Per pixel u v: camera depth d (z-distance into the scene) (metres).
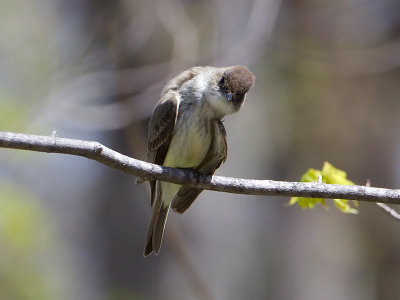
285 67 14.70
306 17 14.55
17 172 14.75
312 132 14.73
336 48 15.15
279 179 14.73
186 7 14.12
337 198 7.29
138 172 7.24
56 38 15.18
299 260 14.81
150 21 13.95
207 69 8.59
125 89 13.42
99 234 14.34
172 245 11.93
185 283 13.59
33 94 14.09
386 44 15.23
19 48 15.06
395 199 7.25
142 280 13.70
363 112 14.84
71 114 13.45
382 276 14.70
